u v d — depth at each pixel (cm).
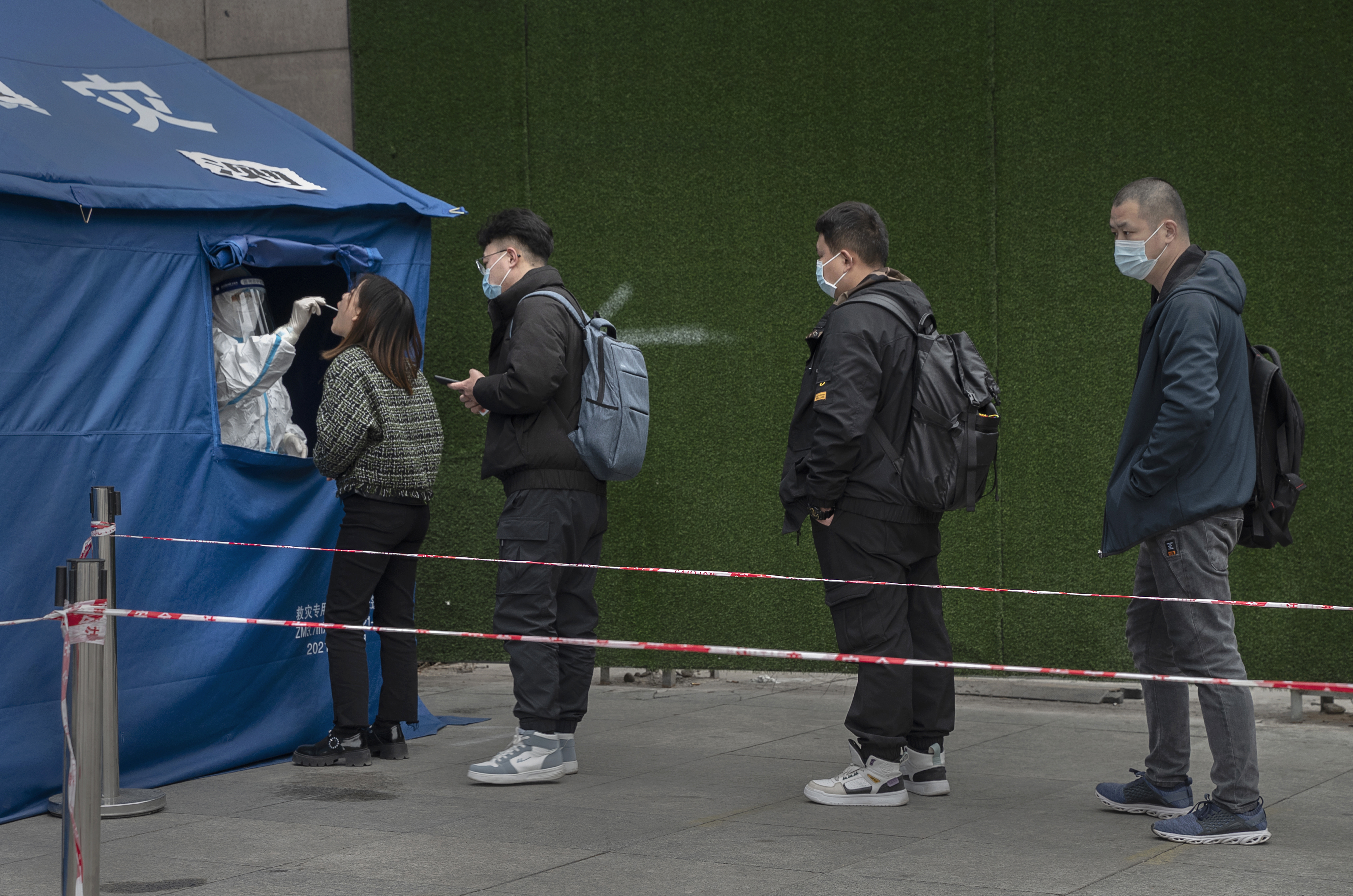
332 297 532
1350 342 517
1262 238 527
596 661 601
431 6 620
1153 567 350
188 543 419
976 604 564
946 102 560
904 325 383
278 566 450
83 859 260
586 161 602
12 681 371
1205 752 450
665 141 593
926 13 560
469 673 654
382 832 354
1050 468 553
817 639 584
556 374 405
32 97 414
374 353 443
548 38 605
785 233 580
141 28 522
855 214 399
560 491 416
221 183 429
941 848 333
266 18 652
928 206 563
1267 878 303
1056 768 436
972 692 568
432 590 624
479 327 619
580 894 296
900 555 383
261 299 466
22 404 373
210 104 490
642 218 596
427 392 459
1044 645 557
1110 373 545
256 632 441
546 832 353
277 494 451
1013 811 376
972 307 559
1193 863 316
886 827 357
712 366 589
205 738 429
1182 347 330
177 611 416
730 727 512
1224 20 527
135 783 405
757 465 586
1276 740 475
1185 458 331
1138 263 354
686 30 588
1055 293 550
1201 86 531
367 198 479
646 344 596
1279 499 344
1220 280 340
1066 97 546
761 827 357
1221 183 530
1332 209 518
